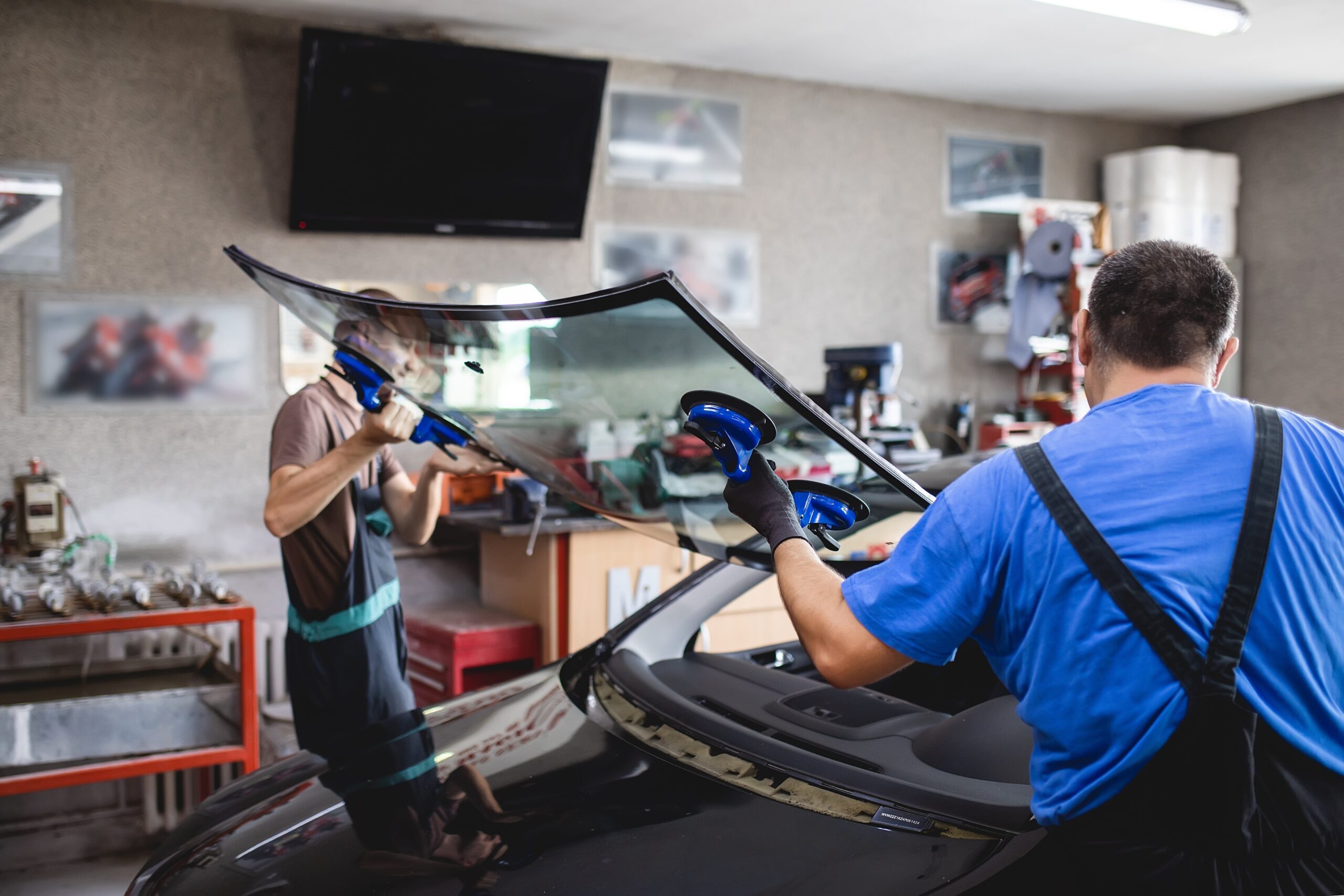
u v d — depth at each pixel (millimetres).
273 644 3676
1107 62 4492
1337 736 1029
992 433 4852
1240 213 5484
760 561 1705
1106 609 984
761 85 4602
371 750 1781
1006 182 5219
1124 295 1096
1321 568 1011
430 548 4020
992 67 4539
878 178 4891
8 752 2465
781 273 4695
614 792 1454
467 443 1998
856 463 1271
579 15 3822
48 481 3051
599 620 3590
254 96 3711
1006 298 5211
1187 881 983
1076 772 1044
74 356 3500
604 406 1420
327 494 2082
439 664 3541
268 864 1432
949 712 1887
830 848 1243
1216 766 961
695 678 1832
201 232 3660
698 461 1424
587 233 4293
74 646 3324
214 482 3705
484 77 3789
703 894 1194
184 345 3643
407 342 1551
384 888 1317
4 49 3369
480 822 1440
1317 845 1006
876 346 4219
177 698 2629
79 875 3100
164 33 3576
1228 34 4090
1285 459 1024
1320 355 5184
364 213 3797
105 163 3516
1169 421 1039
